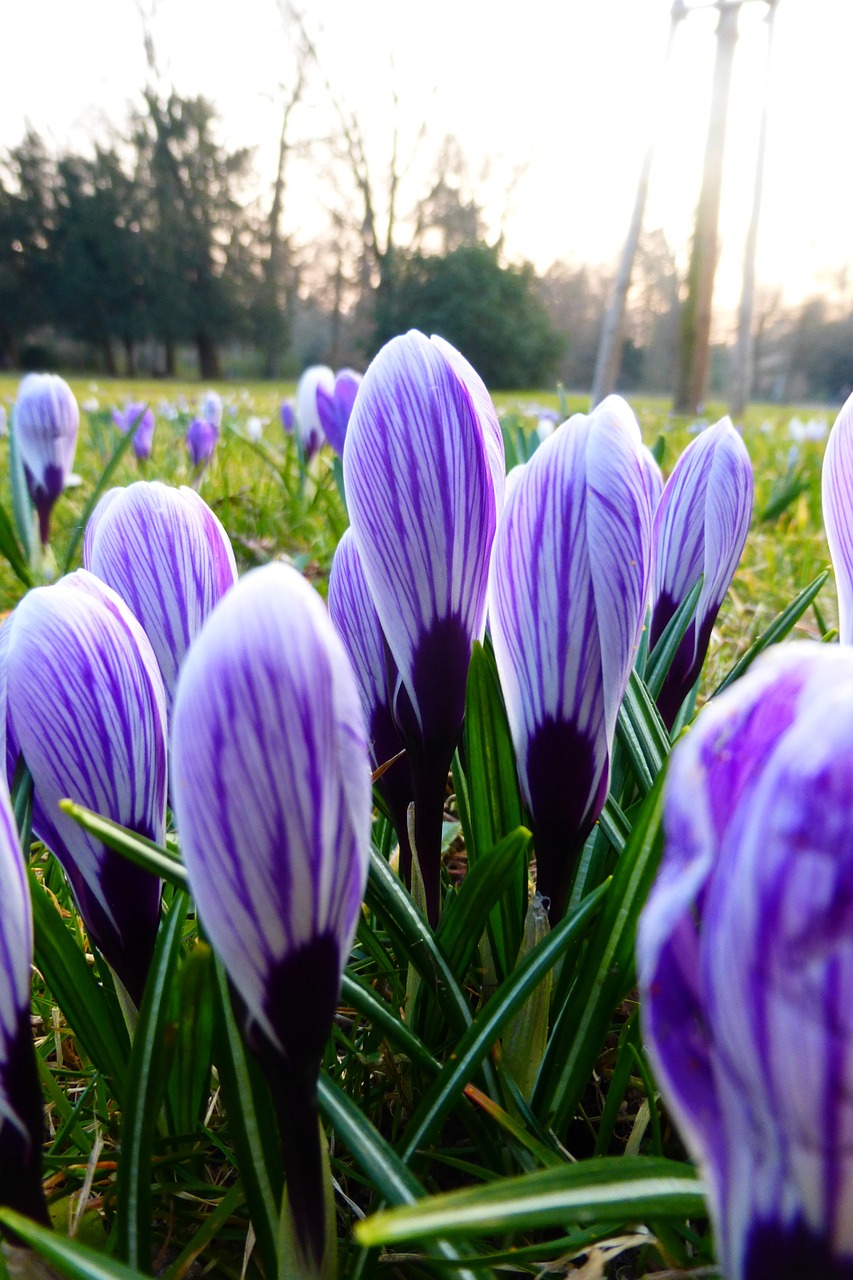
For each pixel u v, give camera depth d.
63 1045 0.16
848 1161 0.05
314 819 0.07
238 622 0.07
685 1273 0.10
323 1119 0.12
